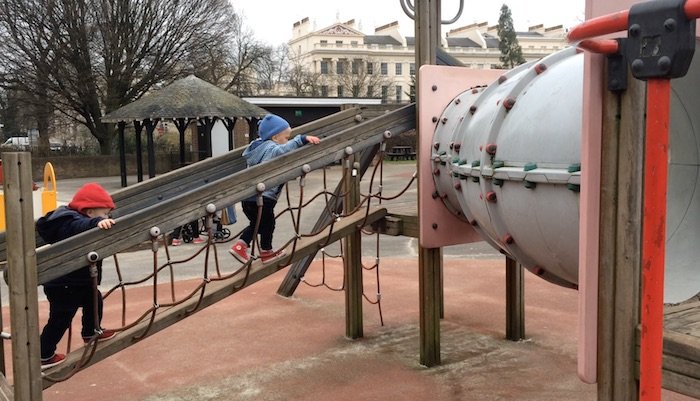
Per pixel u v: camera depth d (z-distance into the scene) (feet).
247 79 147.02
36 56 106.01
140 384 15.58
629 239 7.26
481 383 15.12
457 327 19.74
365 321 20.63
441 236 15.83
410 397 14.37
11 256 10.06
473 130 12.94
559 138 9.51
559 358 16.79
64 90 107.86
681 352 7.00
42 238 14.06
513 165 10.45
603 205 7.52
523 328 18.42
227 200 12.40
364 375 15.83
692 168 9.44
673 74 4.67
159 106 60.34
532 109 10.45
